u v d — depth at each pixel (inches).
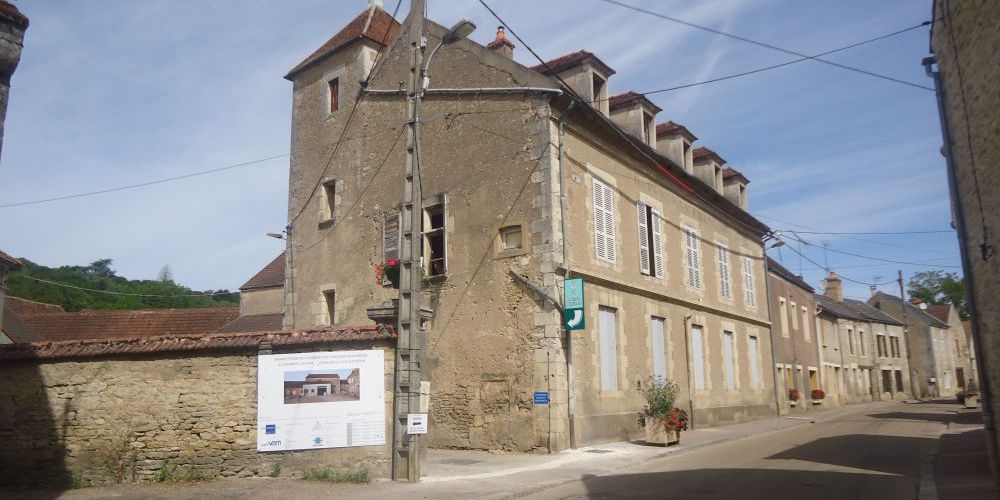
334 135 792.9
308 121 829.8
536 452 565.6
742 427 842.2
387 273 561.6
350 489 387.2
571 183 631.8
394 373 427.5
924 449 567.8
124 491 389.7
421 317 432.5
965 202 387.2
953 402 1624.0
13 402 430.0
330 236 768.9
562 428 565.9
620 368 668.1
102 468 421.4
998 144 322.7
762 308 1109.1
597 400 623.5
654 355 744.3
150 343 433.1
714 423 861.2
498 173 633.6
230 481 411.2
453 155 669.9
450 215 659.4
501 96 643.5
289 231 817.5
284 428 422.0
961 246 394.9
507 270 611.8
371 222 728.3
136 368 433.4
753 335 1053.2
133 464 421.7
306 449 421.1
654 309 755.4
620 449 584.4
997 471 366.9
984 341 376.5
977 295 382.0
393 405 424.8
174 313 1216.8
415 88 460.1
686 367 811.4
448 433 619.2
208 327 1178.0
